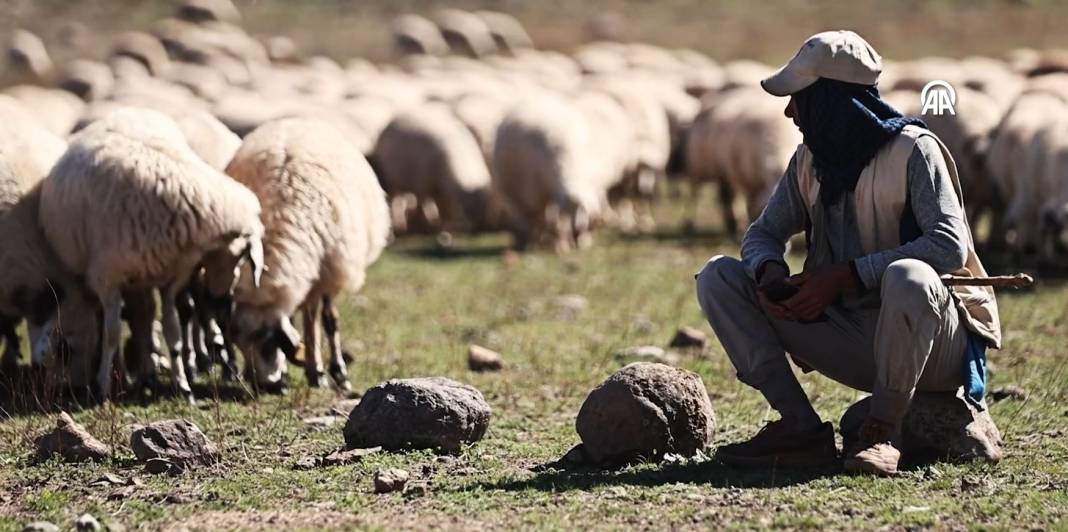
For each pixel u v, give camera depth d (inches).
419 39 2502.5
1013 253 872.3
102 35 2640.3
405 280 820.6
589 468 359.9
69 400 482.6
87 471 370.3
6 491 352.8
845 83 333.7
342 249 499.5
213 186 460.1
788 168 356.5
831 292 328.8
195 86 1405.0
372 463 371.6
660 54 2023.9
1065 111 895.7
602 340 603.8
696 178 1145.4
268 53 2273.6
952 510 310.3
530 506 323.0
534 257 928.3
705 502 321.1
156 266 461.4
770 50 2381.9
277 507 330.0
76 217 465.1
